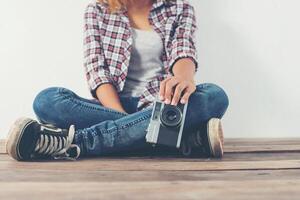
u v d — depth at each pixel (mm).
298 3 1998
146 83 1542
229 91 1992
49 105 1309
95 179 962
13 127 1165
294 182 953
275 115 2021
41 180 944
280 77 2014
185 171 1080
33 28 1898
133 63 1553
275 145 1672
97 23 1553
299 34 2004
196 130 1325
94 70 1491
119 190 857
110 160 1247
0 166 1119
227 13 1972
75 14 1905
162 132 1228
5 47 1896
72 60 1911
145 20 1589
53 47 1905
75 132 1244
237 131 2000
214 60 1976
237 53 1988
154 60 1559
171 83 1254
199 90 1289
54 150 1217
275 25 1999
